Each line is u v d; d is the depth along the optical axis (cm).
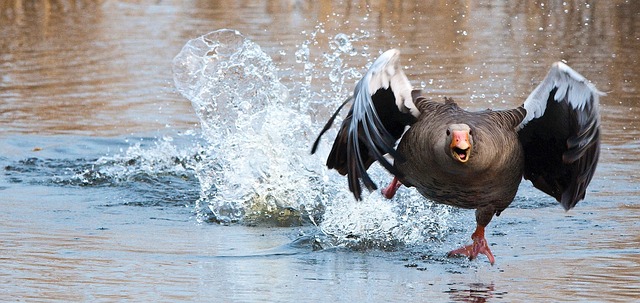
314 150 1049
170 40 2678
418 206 1270
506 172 1004
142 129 1767
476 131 966
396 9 3228
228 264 1039
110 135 1720
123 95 2053
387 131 1091
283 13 3106
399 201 1284
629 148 1616
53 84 2166
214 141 1490
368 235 1158
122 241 1126
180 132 1750
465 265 1044
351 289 945
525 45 2619
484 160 964
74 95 2055
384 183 1365
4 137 1691
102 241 1123
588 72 2273
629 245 1104
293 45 2536
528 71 2256
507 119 1023
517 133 1061
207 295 921
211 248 1105
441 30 2831
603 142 1655
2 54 2523
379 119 1063
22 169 1494
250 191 1298
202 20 2994
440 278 990
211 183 1398
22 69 2333
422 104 1042
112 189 1388
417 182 1032
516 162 1015
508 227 1195
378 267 1036
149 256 1065
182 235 1165
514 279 982
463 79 2150
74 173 1475
